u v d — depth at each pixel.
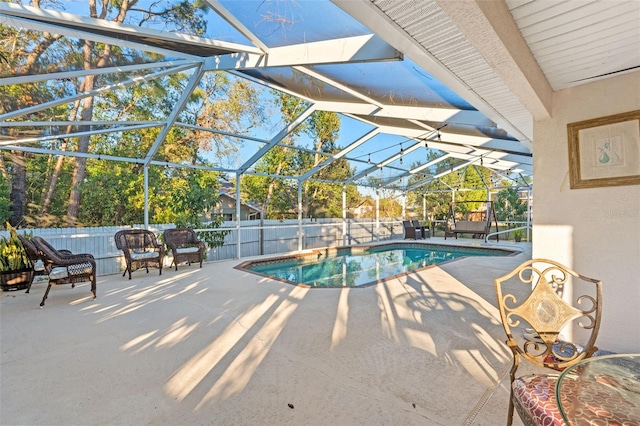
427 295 4.34
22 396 1.96
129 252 5.52
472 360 2.41
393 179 11.38
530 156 7.20
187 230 6.82
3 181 5.98
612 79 2.45
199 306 3.87
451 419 1.72
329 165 9.13
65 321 3.34
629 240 2.39
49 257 3.95
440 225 14.34
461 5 1.30
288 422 1.71
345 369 2.28
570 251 2.64
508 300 4.10
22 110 3.96
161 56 3.50
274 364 2.37
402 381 2.12
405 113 4.77
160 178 7.57
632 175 2.36
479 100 2.99
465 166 10.89
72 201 6.73
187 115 5.52
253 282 5.20
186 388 2.05
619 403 1.22
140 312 3.64
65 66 3.38
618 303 2.44
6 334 2.97
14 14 2.41
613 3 1.61
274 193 10.05
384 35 1.93
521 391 1.41
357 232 12.01
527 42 1.98
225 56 3.61
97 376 2.20
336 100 5.09
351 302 4.01
